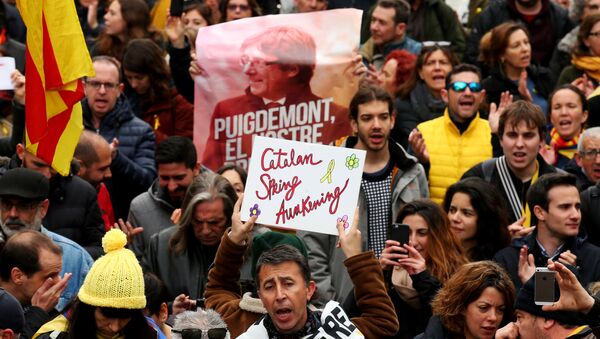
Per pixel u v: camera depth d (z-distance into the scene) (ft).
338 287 49.08
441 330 41.86
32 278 42.16
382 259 45.39
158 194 52.95
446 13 74.13
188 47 64.03
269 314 37.99
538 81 67.97
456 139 58.29
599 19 66.33
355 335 37.76
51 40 46.03
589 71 66.64
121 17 67.62
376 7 69.72
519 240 49.08
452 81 58.23
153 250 48.98
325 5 71.05
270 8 73.92
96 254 50.26
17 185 45.98
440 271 46.68
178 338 37.35
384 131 51.62
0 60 53.67
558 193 48.37
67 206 50.96
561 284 38.17
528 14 71.82
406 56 63.62
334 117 53.67
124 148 59.41
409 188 51.78
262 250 41.75
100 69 59.21
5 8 70.69
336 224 42.52
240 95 54.08
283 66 53.78
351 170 42.73
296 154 42.75
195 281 48.32
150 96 62.75
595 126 60.39
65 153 46.73
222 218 47.73
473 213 49.52
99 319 36.45
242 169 52.49
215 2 71.41
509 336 40.11
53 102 46.42
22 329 37.58
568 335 38.93
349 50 53.57
